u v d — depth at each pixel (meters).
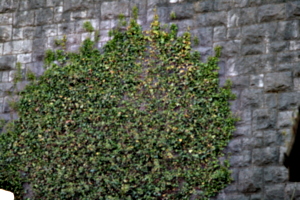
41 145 11.50
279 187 10.02
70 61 12.02
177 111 10.95
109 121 11.24
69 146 11.31
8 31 12.76
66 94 11.73
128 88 11.38
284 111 10.42
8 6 12.97
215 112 10.74
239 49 11.09
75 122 11.45
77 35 12.23
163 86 11.18
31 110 11.86
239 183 10.23
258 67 10.84
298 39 10.79
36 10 12.74
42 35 12.50
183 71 11.20
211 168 10.44
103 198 10.81
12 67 12.41
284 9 11.06
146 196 10.60
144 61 11.52
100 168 10.99
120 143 11.02
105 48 11.88
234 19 11.32
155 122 10.97
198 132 10.69
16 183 11.38
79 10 12.41
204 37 11.39
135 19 11.97
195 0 11.70
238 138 10.50
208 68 11.11
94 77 11.70
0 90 12.27
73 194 10.99
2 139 11.78
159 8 11.88
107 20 12.13
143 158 10.81
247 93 10.73
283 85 10.58
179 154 10.66
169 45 11.49
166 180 10.59
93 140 11.20
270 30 11.02
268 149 10.28
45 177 11.27
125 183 10.77
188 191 10.44
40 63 12.25
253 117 10.55
